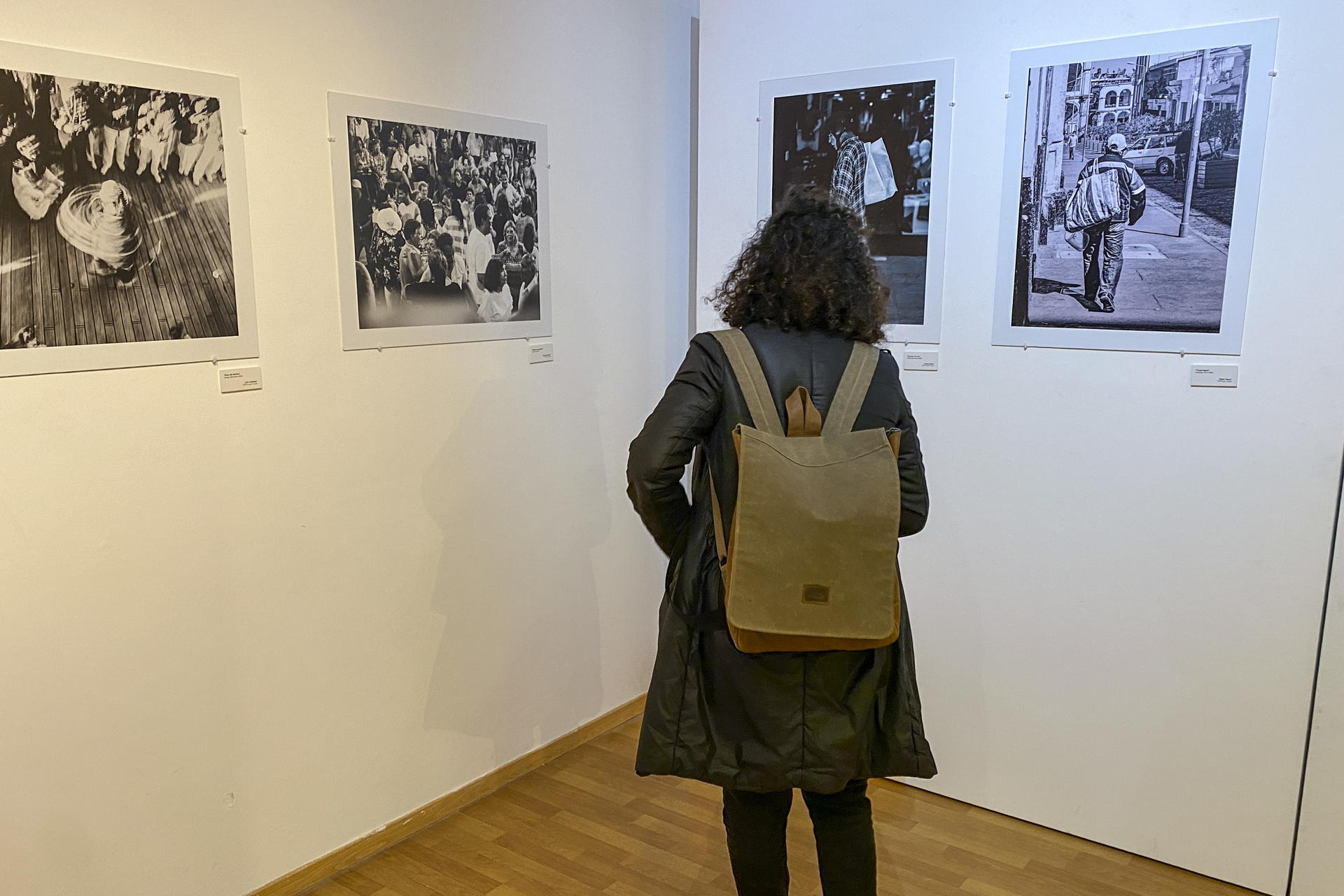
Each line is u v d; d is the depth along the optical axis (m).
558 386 2.78
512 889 2.25
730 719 1.58
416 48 2.28
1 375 1.67
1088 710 2.38
